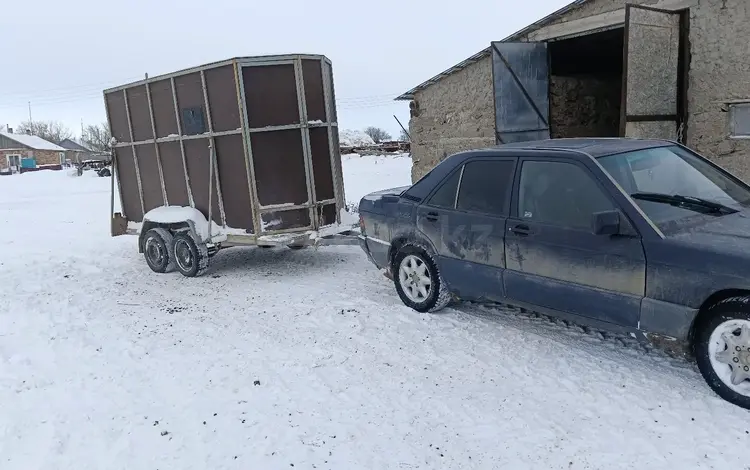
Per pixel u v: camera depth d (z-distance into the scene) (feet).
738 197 15.25
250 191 25.70
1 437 12.82
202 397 14.30
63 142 304.91
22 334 19.65
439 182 18.71
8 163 227.40
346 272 26.63
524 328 17.60
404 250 19.84
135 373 15.99
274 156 25.79
